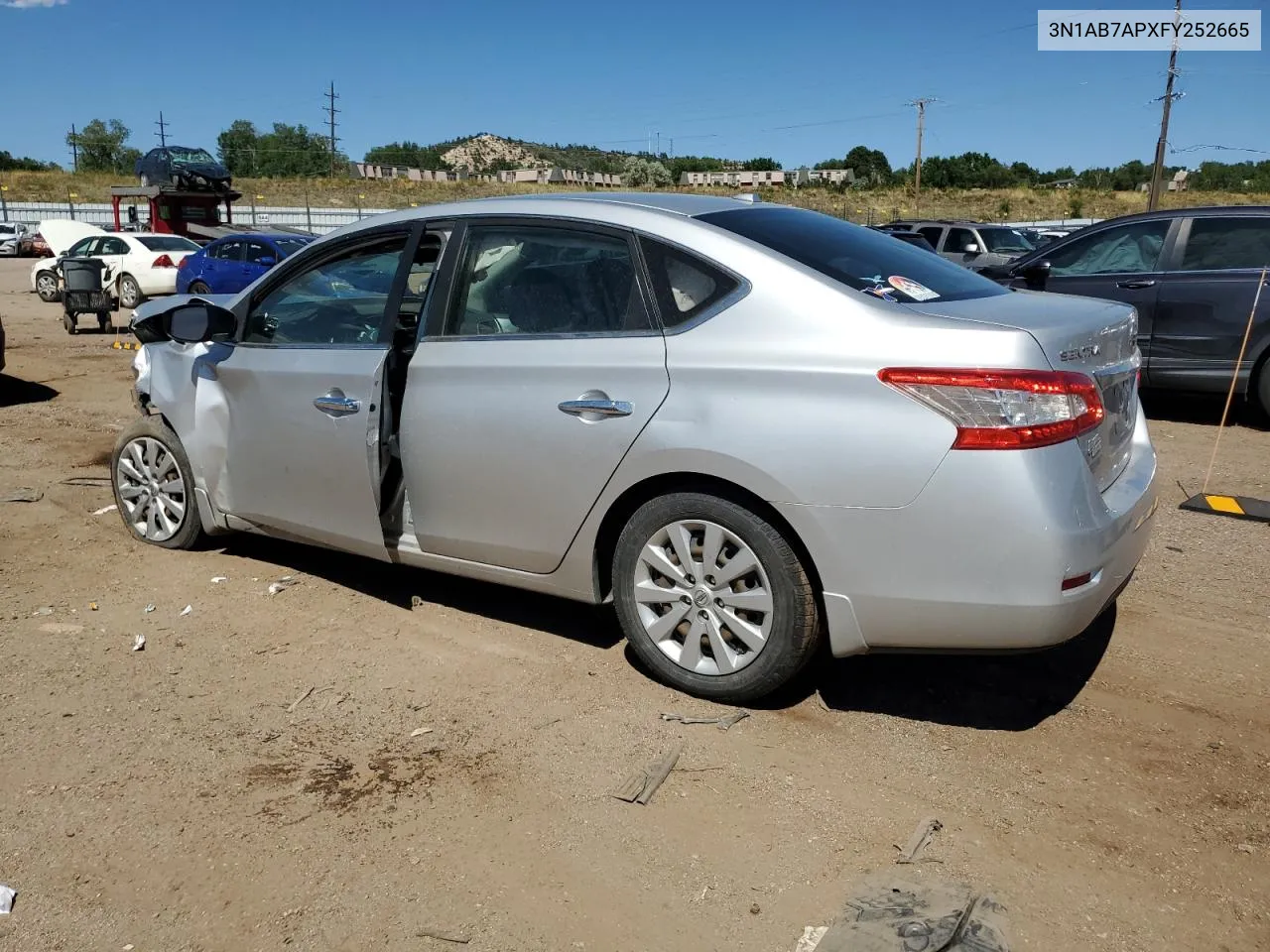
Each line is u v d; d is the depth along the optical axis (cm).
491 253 387
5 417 875
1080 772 312
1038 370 295
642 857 273
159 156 2705
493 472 375
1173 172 7481
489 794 303
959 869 266
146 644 409
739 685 343
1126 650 399
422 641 411
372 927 248
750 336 327
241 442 457
